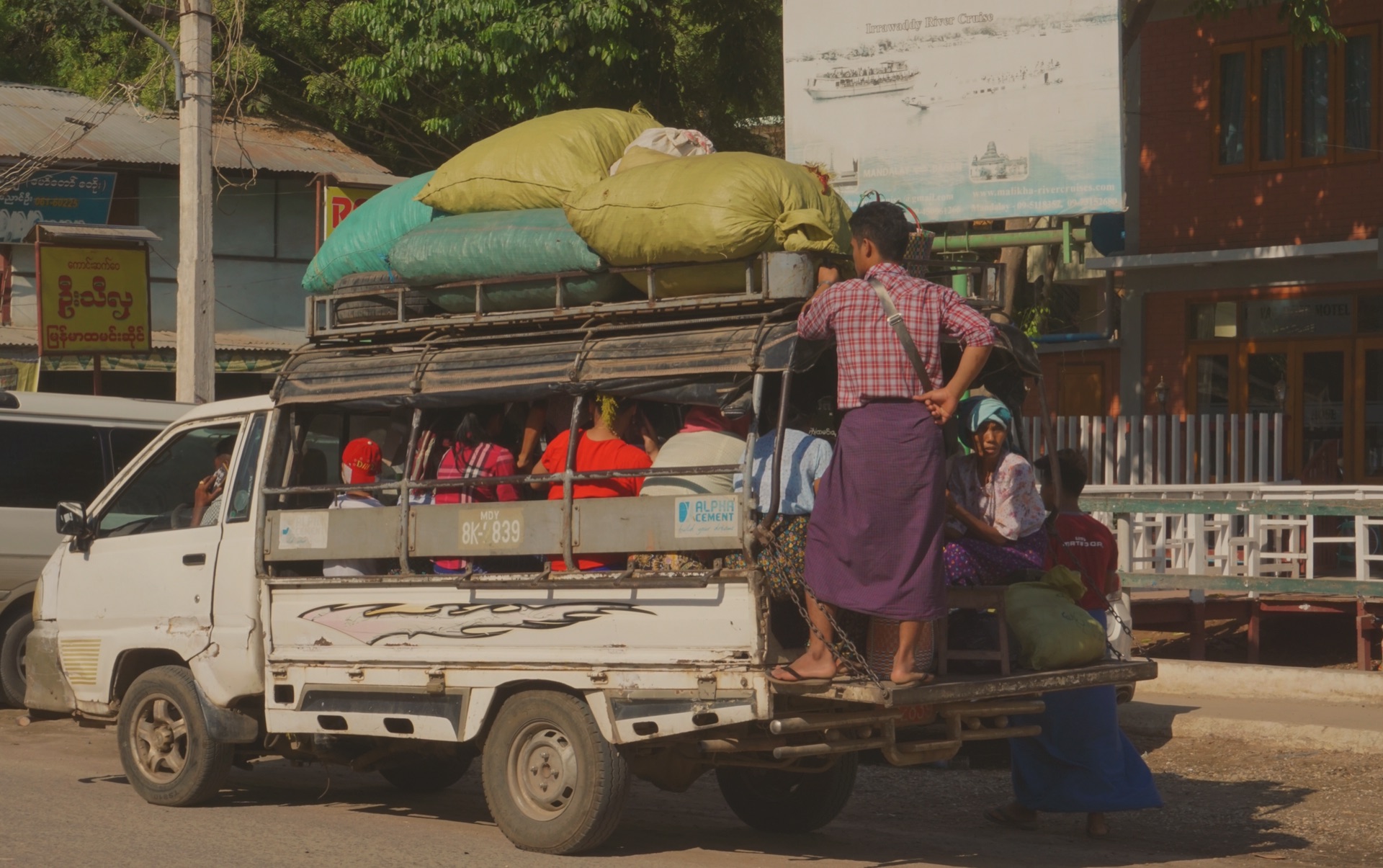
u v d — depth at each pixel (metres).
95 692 8.25
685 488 6.27
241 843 7.01
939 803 8.50
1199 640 12.41
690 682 6.05
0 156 22.58
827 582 5.75
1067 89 14.97
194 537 7.89
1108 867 6.79
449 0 19.36
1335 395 16.92
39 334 17.77
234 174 24.73
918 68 15.79
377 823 7.64
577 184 7.05
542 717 6.61
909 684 5.75
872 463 5.71
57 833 7.18
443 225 7.33
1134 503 12.27
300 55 26.80
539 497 7.45
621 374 6.42
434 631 6.88
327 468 8.28
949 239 16.67
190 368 14.34
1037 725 6.83
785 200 6.29
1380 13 16.48
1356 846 7.30
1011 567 6.68
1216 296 17.80
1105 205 14.81
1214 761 9.34
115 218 24.17
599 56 20.25
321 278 8.27
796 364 5.99
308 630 7.32
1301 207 17.06
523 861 6.59
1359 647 11.79
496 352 6.95
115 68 26.75
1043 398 6.71
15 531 11.12
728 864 6.64
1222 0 16.48
